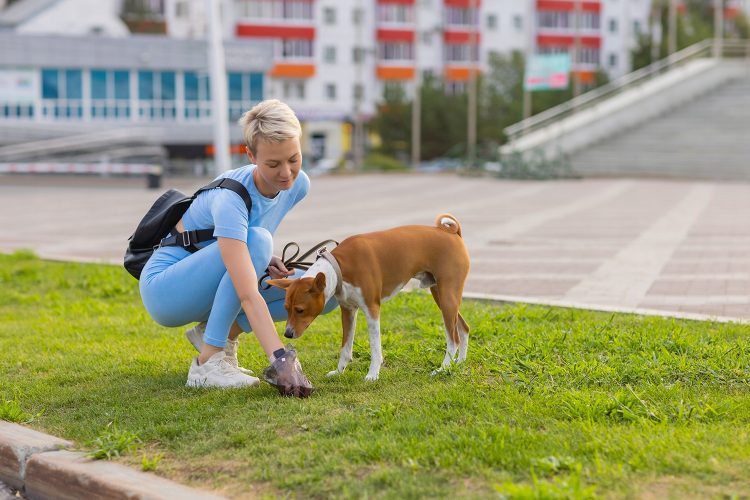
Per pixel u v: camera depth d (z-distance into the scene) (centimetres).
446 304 559
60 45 4128
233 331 578
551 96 6438
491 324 715
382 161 4428
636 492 353
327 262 513
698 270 1045
